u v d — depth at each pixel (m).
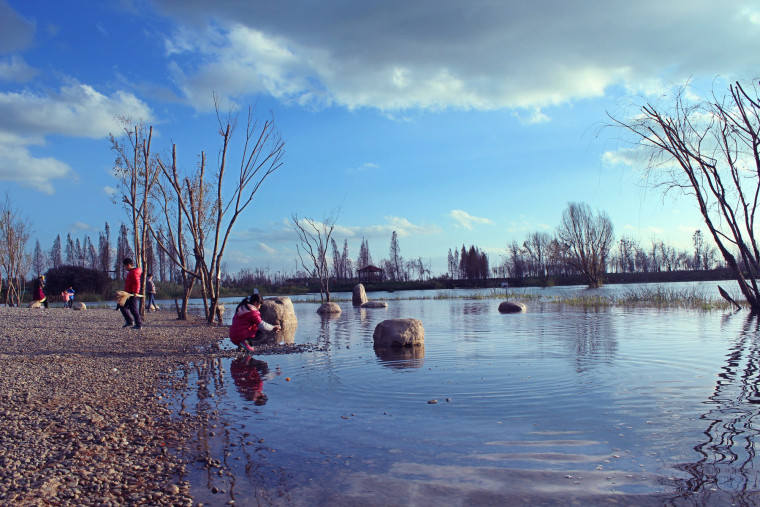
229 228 17.17
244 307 10.06
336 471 3.80
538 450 4.11
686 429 4.52
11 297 31.61
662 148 16.92
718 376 6.72
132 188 21.08
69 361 8.80
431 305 28.02
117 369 8.34
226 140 16.81
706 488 3.29
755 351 8.75
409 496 3.30
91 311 23.39
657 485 3.36
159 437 4.77
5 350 10.43
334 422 5.11
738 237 16.98
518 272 83.31
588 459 3.88
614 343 10.11
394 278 91.88
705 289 32.81
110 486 3.63
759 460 3.75
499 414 5.20
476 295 37.34
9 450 4.26
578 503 3.12
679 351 8.88
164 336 13.35
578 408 5.32
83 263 89.88
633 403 5.44
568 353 8.98
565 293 35.72
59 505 3.29
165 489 3.53
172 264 76.12
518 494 3.28
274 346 11.34
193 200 17.61
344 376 7.55
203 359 9.49
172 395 6.54
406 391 6.39
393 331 10.73
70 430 4.89
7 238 31.55
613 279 65.38
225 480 3.69
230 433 4.84
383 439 4.53
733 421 4.71
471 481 3.52
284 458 4.12
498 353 9.25
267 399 6.20
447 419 5.09
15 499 3.31
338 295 50.56
